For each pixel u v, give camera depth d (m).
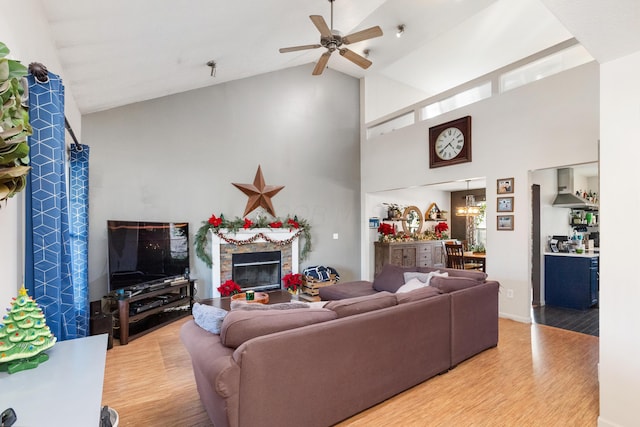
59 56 2.65
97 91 3.62
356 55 3.71
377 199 7.09
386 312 2.37
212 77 4.78
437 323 2.75
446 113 5.30
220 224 5.14
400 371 2.46
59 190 1.85
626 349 1.90
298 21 3.95
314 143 6.39
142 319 4.29
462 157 4.96
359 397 2.20
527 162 4.29
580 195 5.88
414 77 7.15
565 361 3.08
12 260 1.64
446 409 2.31
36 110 1.77
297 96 6.20
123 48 2.88
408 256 6.88
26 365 1.27
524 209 4.31
